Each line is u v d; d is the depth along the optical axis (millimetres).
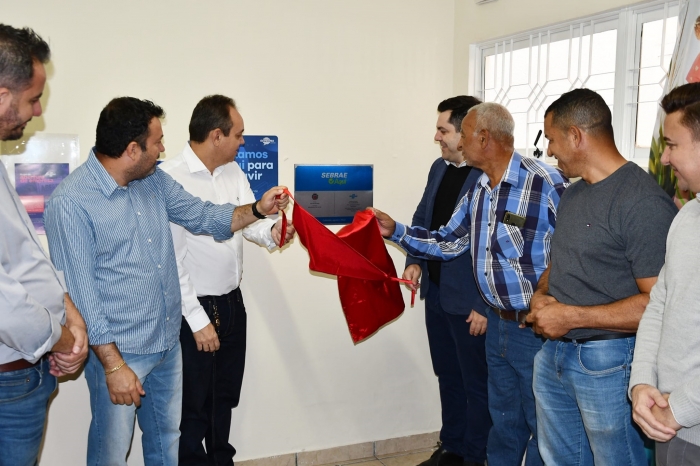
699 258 1385
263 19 2803
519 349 2264
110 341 1921
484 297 2365
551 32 2676
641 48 2338
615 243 1701
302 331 3008
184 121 2723
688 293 1390
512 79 2910
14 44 1445
